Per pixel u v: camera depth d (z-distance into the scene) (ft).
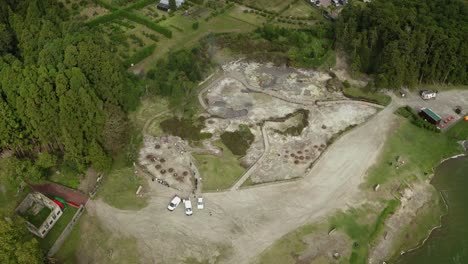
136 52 533.55
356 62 504.84
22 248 288.30
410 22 523.70
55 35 451.12
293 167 401.29
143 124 440.45
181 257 327.88
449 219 377.09
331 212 363.15
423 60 491.31
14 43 493.77
